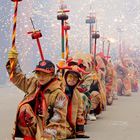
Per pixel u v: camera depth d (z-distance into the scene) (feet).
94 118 45.83
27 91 25.84
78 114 35.60
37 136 24.79
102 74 53.88
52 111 25.14
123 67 78.23
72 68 34.50
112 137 36.37
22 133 25.40
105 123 43.91
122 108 57.36
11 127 40.86
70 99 34.73
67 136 34.78
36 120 25.13
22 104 25.34
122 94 78.54
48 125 24.47
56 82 25.43
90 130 39.68
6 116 48.21
